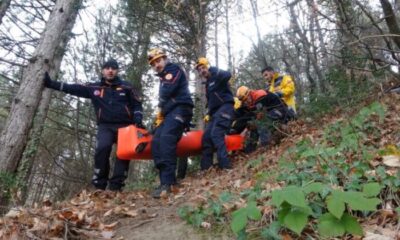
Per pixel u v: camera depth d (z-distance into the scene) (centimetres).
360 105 580
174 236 270
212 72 575
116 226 313
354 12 607
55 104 1293
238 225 196
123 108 512
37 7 806
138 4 1079
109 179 513
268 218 244
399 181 244
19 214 312
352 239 204
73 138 1373
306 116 690
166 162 430
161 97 451
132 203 393
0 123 1205
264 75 718
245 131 663
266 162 464
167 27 1057
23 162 661
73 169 1292
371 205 184
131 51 1210
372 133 417
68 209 343
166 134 438
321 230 194
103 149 493
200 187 430
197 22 991
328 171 286
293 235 221
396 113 460
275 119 634
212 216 285
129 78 1204
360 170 274
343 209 187
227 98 569
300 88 1055
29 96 491
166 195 403
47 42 512
